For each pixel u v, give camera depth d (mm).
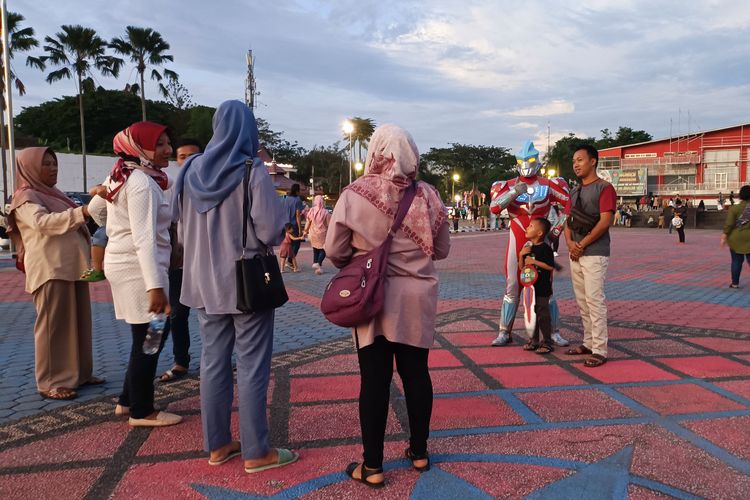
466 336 5613
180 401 3738
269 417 3428
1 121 21281
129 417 3418
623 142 77125
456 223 31109
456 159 93562
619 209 39438
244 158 2645
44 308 3764
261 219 2580
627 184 49844
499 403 3648
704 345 5160
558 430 3191
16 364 4703
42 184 3854
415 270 2553
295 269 11727
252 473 2686
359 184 2549
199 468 2750
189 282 2721
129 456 2891
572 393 3840
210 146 2699
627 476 2635
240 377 2668
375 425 2537
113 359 4859
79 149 57000
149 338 3211
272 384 4066
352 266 2502
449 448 2963
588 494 2471
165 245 3258
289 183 29734
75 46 40781
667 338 5445
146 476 2664
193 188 2643
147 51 45188
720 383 4035
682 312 6848
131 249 3164
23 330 6074
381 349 2572
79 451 2953
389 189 2521
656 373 4297
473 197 53594
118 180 3057
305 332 5852
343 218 2486
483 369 4445
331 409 3559
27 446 3018
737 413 3439
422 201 2580
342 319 2447
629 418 3367
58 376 3838
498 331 5844
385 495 2479
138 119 58531
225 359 2740
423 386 2668
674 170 50469
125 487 2555
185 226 2730
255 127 2768
